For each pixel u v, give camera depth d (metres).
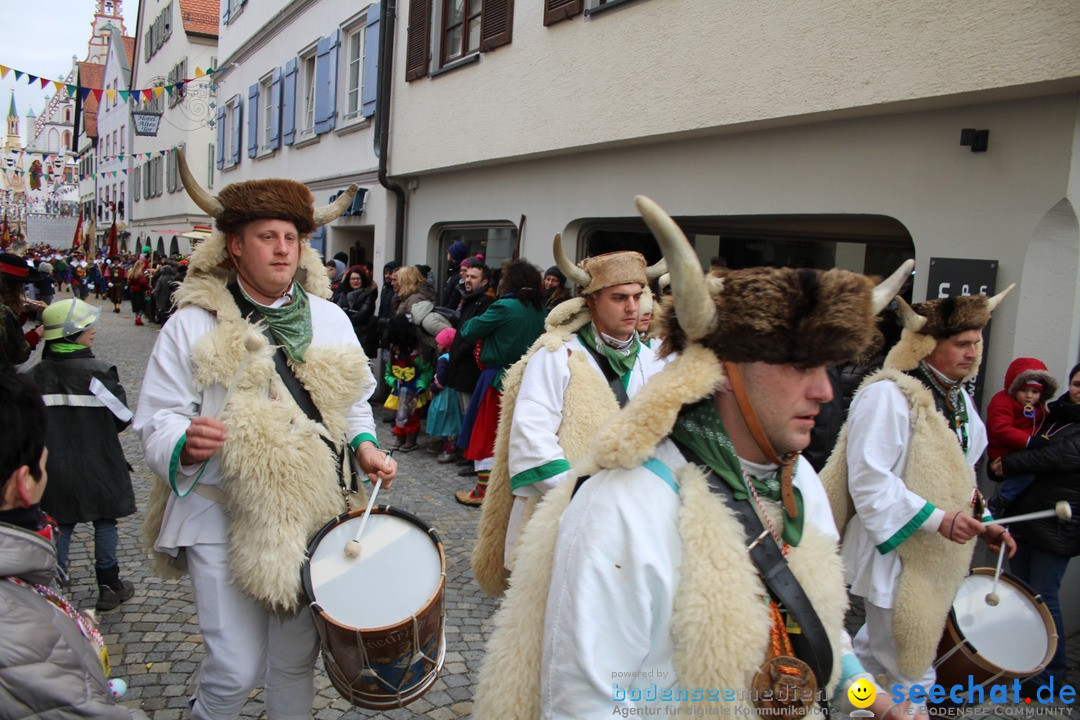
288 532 2.03
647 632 1.21
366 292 8.73
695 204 5.60
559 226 7.00
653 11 5.57
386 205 9.93
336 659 1.93
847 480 2.79
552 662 1.23
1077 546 3.34
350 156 10.90
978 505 2.70
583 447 2.65
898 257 5.25
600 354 2.84
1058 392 3.58
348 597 1.96
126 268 26.08
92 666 1.29
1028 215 3.68
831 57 4.34
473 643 3.50
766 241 6.13
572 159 6.82
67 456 3.51
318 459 2.11
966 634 2.49
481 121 7.68
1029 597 2.59
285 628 2.25
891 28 4.03
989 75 3.60
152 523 2.31
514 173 7.64
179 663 3.19
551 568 1.38
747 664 1.19
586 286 2.81
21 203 50.72
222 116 17.81
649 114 5.63
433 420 6.54
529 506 2.67
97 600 3.76
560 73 6.54
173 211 25.19
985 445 2.89
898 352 2.74
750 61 4.84
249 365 2.09
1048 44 3.38
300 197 2.24
